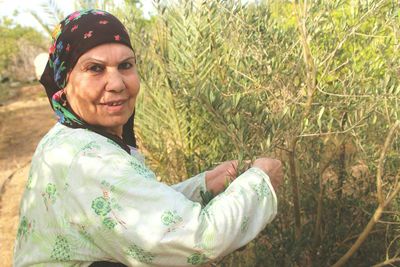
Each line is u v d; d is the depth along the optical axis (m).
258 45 1.93
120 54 1.23
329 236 2.39
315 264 2.38
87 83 1.23
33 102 10.52
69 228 1.15
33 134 7.87
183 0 2.21
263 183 1.20
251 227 1.16
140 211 1.10
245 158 1.57
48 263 1.18
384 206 1.77
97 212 1.11
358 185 2.41
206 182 1.55
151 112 2.54
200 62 2.12
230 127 1.55
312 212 2.40
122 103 1.27
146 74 2.36
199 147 2.48
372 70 1.90
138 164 1.16
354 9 1.75
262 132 1.58
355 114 1.67
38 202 1.20
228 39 2.05
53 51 1.28
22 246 1.25
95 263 1.16
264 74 1.87
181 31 2.26
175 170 2.59
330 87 1.90
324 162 2.38
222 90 1.85
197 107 2.23
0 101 10.64
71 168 1.14
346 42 2.00
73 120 1.28
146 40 2.35
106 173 1.12
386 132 2.00
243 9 1.99
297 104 1.81
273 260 2.23
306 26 1.74
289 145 1.74
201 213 1.12
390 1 1.80
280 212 2.28
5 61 12.66
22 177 5.92
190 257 1.11
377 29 1.78
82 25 1.22
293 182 1.92
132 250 1.11
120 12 2.42
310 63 1.71
